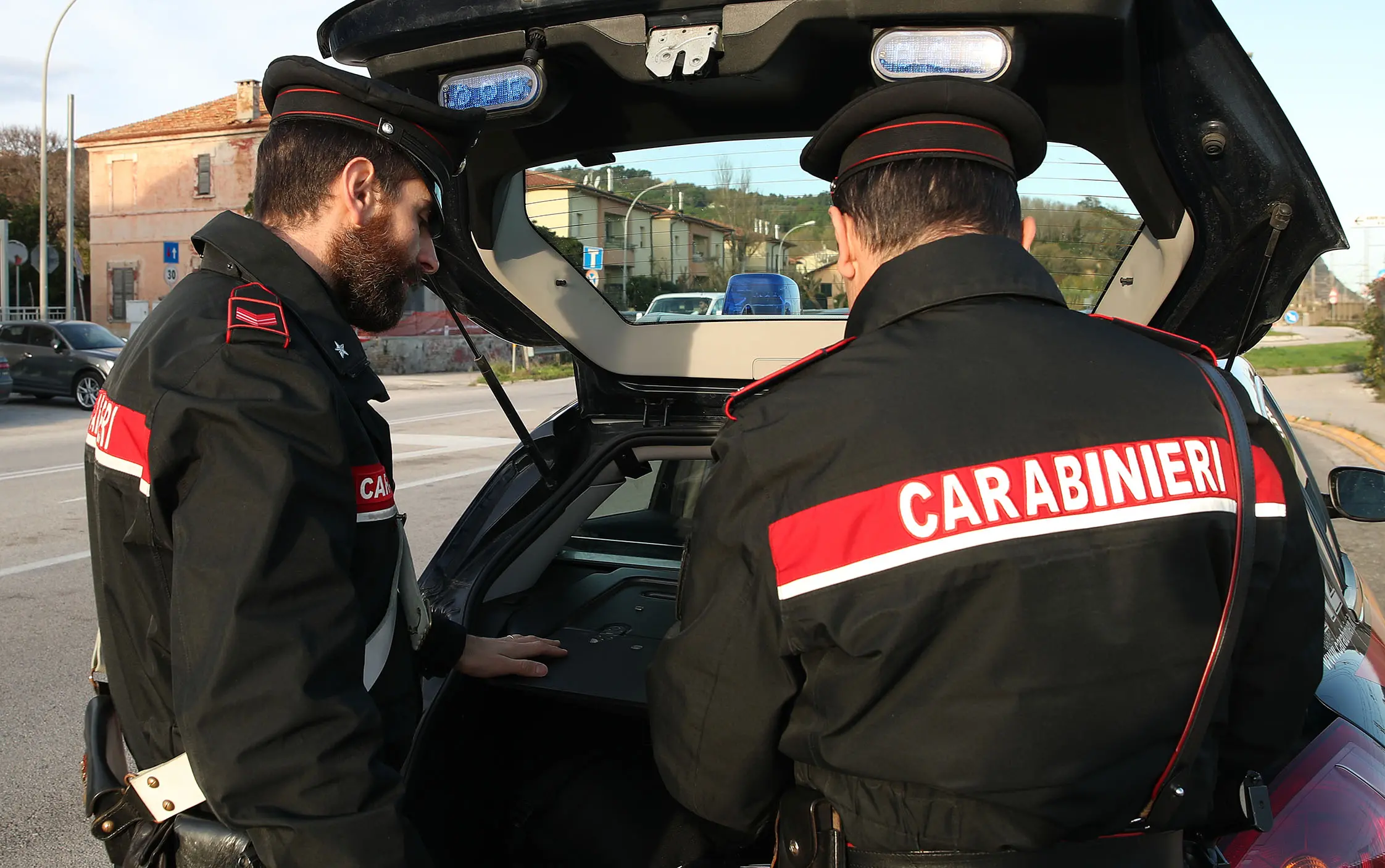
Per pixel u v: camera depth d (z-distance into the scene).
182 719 1.04
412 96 1.33
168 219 32.25
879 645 0.99
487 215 2.06
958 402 1.04
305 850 1.04
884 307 1.14
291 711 1.05
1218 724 1.14
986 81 1.37
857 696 1.03
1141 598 1.00
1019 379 1.05
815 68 1.68
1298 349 26.58
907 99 1.17
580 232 2.26
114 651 1.25
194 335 1.18
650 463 2.57
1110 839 1.10
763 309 2.34
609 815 2.02
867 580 1.00
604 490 2.41
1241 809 1.33
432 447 10.59
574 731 2.14
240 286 1.23
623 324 2.36
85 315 33.88
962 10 1.35
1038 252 1.99
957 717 1.00
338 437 1.16
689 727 1.18
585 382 2.47
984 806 1.03
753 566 1.08
